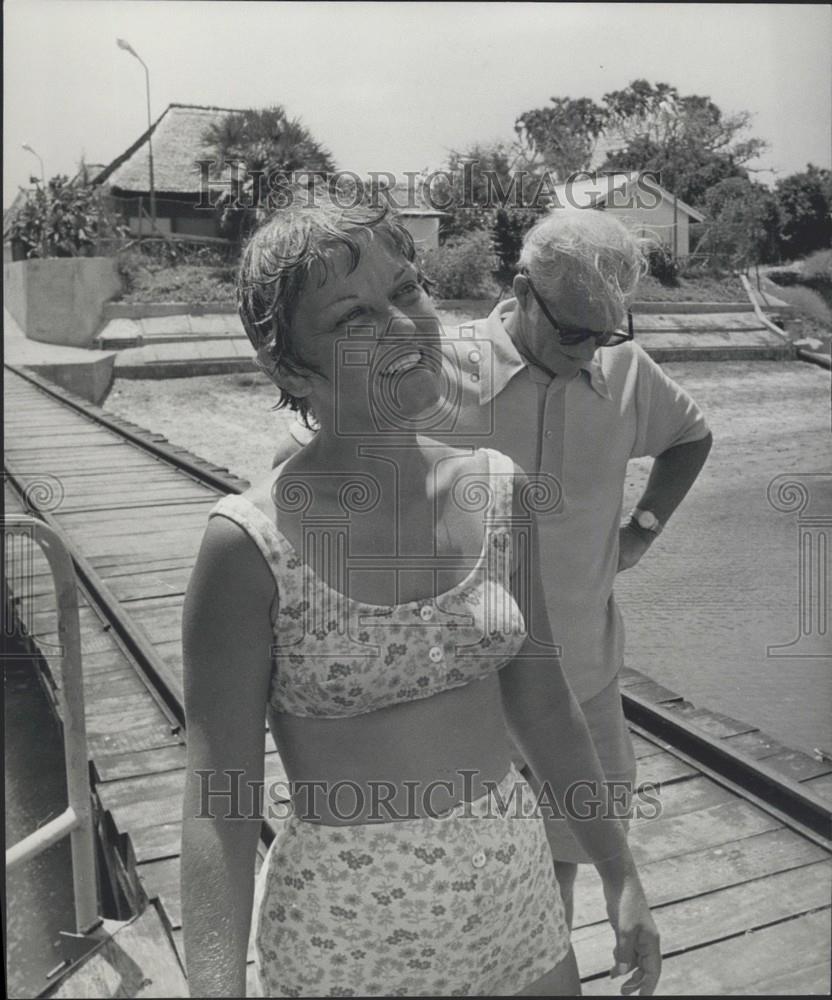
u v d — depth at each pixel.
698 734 2.20
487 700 1.23
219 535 1.12
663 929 1.82
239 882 1.20
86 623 2.91
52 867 2.12
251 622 1.13
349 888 1.17
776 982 1.72
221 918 1.18
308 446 1.18
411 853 1.17
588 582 1.76
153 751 2.46
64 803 2.32
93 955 1.69
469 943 1.20
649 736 2.27
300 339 1.15
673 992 1.69
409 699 1.16
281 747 1.22
